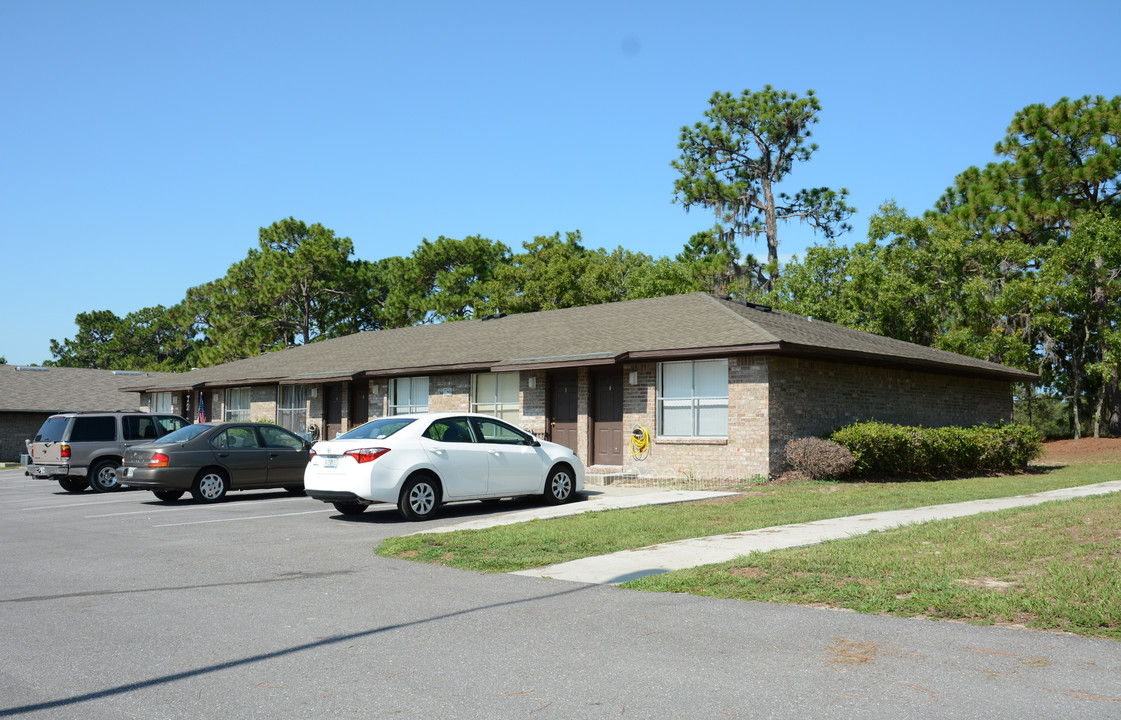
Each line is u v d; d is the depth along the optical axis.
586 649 5.88
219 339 58.69
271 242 60.88
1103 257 32.97
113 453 20.38
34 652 5.99
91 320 90.19
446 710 4.75
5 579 8.73
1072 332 35.53
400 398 27.59
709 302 23.30
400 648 5.98
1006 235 37.41
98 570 9.20
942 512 12.45
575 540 10.62
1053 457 29.64
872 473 19.47
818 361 20.33
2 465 40.31
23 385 46.12
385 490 12.83
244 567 9.31
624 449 21.28
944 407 25.27
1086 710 4.57
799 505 13.91
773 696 4.86
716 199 49.66
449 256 57.22
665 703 4.79
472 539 10.86
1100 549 8.57
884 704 4.70
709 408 19.95
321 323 59.53
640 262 61.25
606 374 22.00
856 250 39.38
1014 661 5.43
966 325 36.09
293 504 16.06
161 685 5.25
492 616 6.89
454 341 28.08
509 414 24.28
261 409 32.53
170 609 7.28
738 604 7.11
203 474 16.69
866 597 7.11
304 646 6.07
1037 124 36.03
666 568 8.71
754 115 50.28
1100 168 33.81
